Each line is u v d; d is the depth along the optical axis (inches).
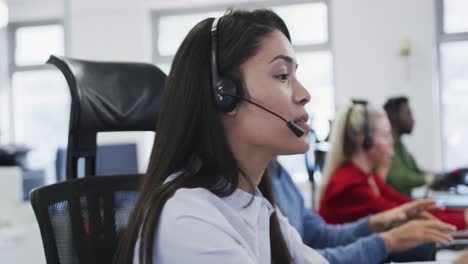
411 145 179.9
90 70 42.2
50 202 34.5
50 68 221.0
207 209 25.7
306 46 195.2
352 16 184.9
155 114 44.0
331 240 63.8
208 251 23.9
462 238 67.4
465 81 184.5
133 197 38.6
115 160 124.0
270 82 27.8
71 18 210.5
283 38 28.8
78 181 37.2
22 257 105.8
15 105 224.1
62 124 222.1
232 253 24.1
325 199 80.3
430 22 179.2
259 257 29.1
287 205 61.6
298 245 37.8
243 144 28.5
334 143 82.2
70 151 40.8
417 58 180.1
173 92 28.2
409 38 180.7
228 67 27.8
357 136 80.0
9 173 111.8
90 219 36.6
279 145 28.0
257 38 28.0
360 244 52.6
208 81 27.9
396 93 181.6
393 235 53.2
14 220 111.7
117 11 206.2
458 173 127.7
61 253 34.3
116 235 37.2
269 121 27.6
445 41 184.4
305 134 28.4
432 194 124.2
